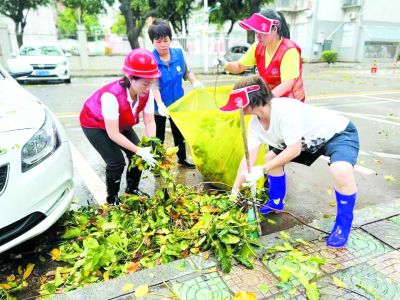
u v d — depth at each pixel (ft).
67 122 21.88
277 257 7.73
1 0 62.23
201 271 7.33
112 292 6.81
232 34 95.35
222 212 8.92
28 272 7.69
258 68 10.28
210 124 10.91
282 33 9.52
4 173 7.02
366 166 14.35
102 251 7.63
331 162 7.89
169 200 9.71
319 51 97.40
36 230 7.52
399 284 6.98
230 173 11.14
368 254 7.89
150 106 10.18
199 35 71.97
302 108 8.00
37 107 8.92
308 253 7.93
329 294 6.70
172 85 12.77
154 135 10.37
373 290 6.81
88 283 7.27
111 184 10.41
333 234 8.16
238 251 7.72
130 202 9.84
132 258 8.02
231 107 7.49
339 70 68.18
